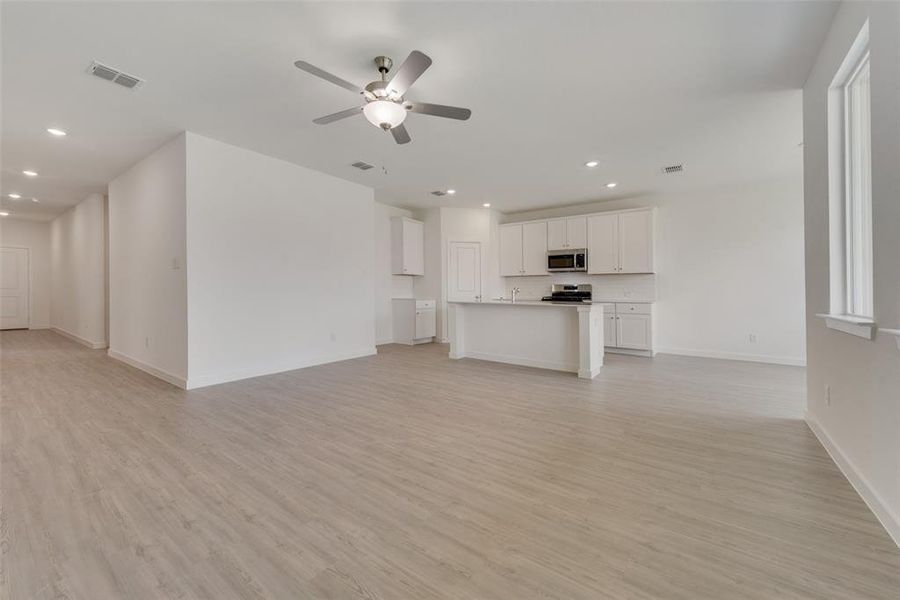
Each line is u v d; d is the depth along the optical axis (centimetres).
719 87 297
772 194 537
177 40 241
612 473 219
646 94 308
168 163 412
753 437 269
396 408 338
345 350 559
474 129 373
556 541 161
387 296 718
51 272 918
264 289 458
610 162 467
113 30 231
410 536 165
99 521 175
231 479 214
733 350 565
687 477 214
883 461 171
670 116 346
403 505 189
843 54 212
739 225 559
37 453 245
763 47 248
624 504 188
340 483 210
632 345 602
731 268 565
